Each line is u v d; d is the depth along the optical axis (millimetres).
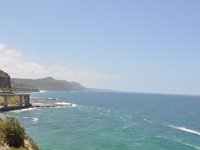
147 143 66688
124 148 60281
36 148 39969
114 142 66500
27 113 127188
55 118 112062
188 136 79625
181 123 114688
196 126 106250
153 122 113812
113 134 78500
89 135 75062
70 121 104625
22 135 38312
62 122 100688
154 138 74000
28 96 156375
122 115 138000
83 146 60688
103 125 97250
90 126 93562
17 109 141875
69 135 73812
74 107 176125
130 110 174875
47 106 165625
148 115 145375
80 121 105938
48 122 98750
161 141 69750
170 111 176875
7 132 37156
